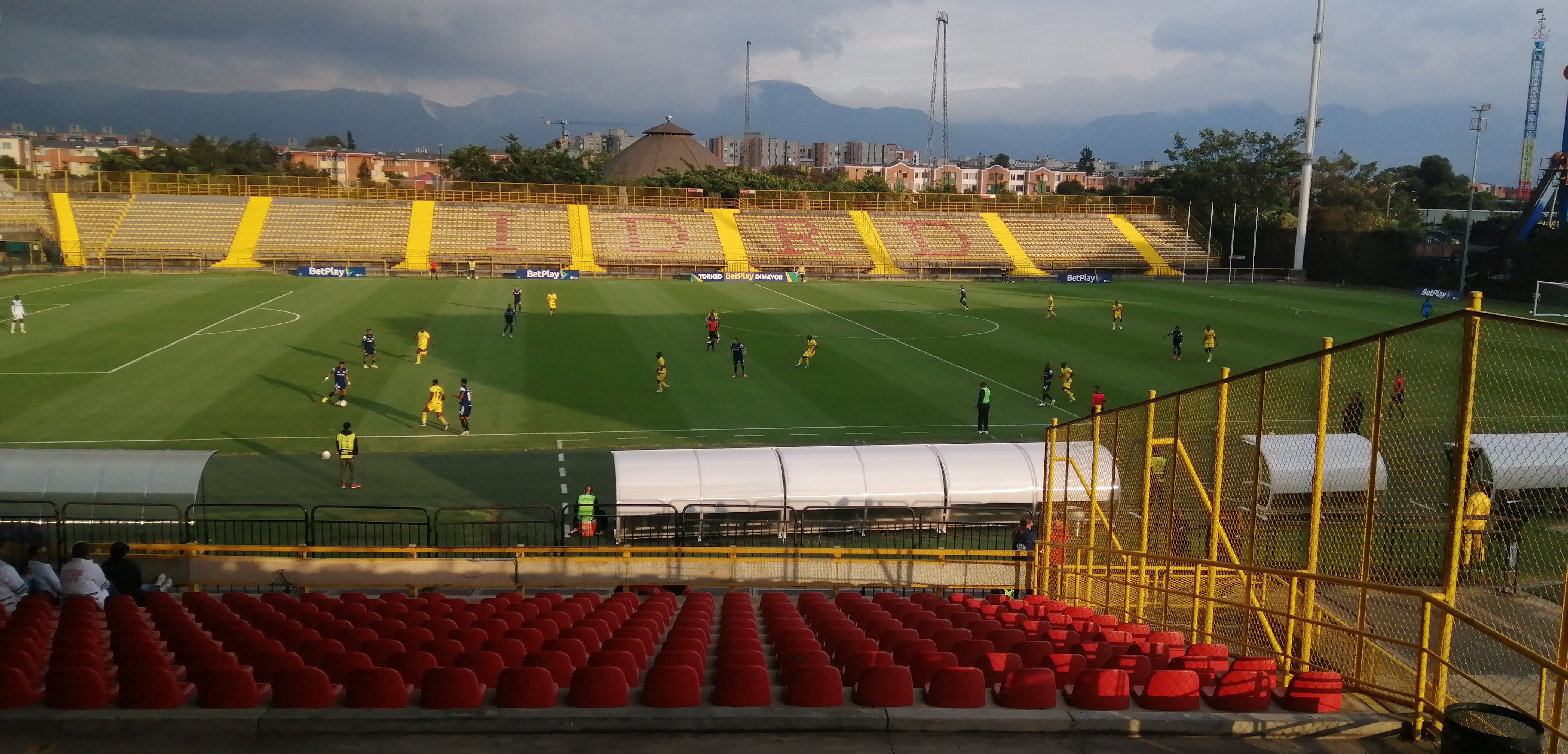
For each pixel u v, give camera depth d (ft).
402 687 33.47
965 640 39.93
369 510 85.30
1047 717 33.09
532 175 378.73
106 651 39.17
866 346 168.14
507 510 85.87
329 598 54.54
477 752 31.32
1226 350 172.04
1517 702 38.47
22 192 270.05
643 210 318.86
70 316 172.04
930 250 320.50
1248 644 43.06
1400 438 93.20
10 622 42.60
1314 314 222.07
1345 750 32.04
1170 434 89.35
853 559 70.85
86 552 52.60
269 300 200.44
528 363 146.41
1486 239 298.97
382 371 137.59
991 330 189.26
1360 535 66.64
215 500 86.17
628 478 78.84
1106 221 351.05
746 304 221.25
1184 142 378.73
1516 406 104.63
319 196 299.38
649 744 31.99
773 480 80.33
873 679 33.86
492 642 38.60
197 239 266.98
